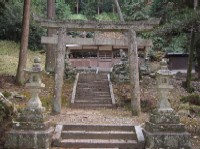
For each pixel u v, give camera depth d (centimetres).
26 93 1455
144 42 1268
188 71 1823
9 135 754
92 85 1714
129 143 811
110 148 802
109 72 2148
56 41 1242
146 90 1627
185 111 1202
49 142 780
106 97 1573
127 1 3712
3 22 2883
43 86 818
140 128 891
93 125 909
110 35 2694
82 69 2325
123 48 2653
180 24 1354
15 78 1653
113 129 908
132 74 1241
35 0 3441
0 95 902
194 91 1764
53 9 2053
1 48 2602
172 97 1530
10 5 2888
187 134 772
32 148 748
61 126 894
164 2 1883
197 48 2062
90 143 811
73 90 1611
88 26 1230
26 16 1627
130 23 1243
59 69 1224
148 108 1348
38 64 809
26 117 777
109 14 4519
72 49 2712
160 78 817
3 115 852
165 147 762
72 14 4400
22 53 1625
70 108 1413
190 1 1808
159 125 779
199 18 1230
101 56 2794
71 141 818
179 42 2062
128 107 1435
